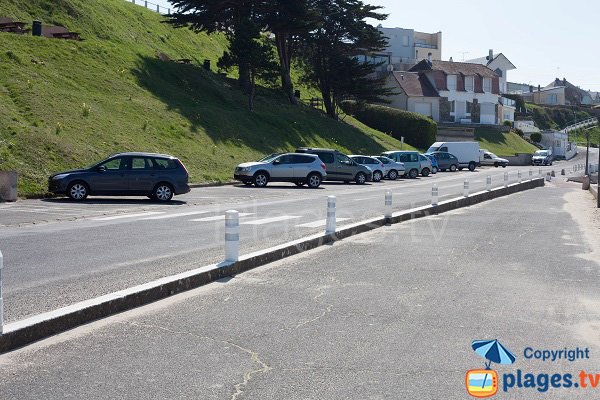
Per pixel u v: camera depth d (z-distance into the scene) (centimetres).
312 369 634
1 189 2283
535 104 13975
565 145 10531
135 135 3497
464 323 809
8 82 3281
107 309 810
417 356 678
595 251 1421
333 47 5969
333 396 567
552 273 1155
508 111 11081
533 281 1080
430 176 5288
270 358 664
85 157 2906
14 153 2636
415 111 8981
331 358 668
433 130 7462
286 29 5250
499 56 12544
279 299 920
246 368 634
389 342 725
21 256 1197
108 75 4147
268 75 5028
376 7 5881
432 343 723
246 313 839
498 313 863
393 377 616
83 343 700
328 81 6081
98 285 958
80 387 577
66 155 2827
